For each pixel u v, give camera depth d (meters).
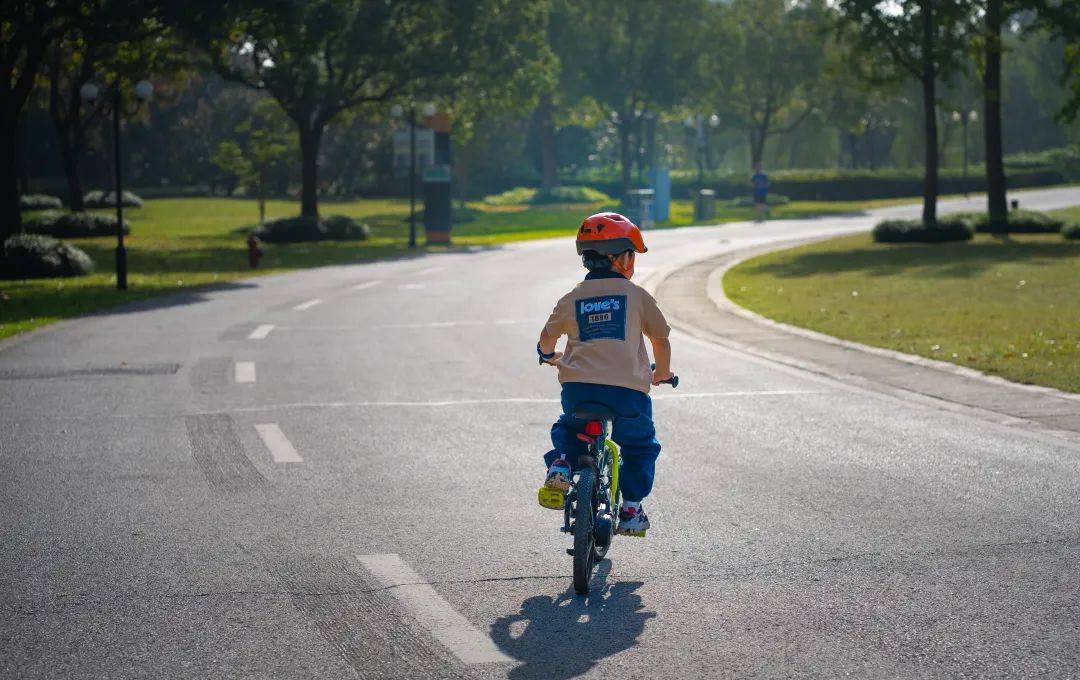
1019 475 10.91
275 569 8.15
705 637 6.81
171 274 42.75
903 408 14.67
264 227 64.62
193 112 128.75
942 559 8.29
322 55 70.69
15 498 10.21
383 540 8.88
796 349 20.53
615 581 7.89
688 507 9.85
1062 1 47.66
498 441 12.68
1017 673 6.22
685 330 24.03
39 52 43.41
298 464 11.56
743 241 58.81
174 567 8.20
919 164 133.12
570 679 6.21
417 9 65.38
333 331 23.98
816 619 7.10
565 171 139.38
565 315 7.78
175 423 13.79
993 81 52.97
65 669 6.38
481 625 7.03
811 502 9.99
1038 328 22.00
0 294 32.75
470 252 54.41
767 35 106.75
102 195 99.44
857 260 42.06
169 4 46.00
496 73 67.81
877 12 49.91
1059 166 118.75
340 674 6.29
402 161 60.94
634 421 7.77
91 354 20.27
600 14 104.31
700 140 116.62
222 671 6.34
